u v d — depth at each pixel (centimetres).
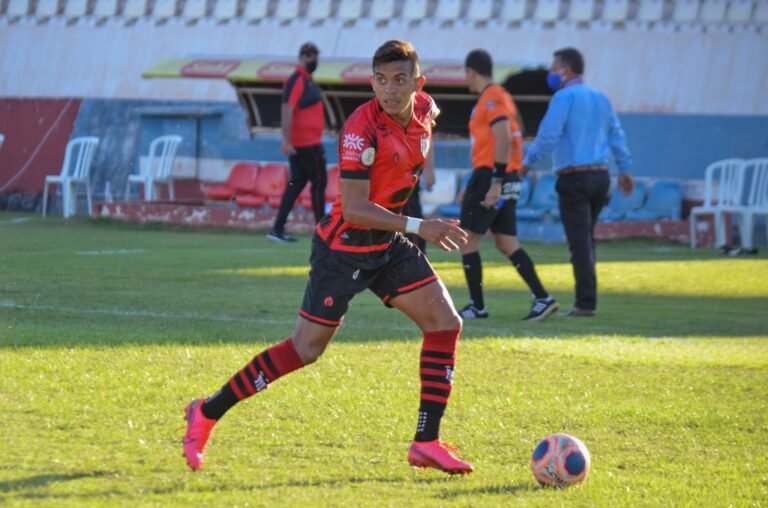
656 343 2970
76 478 1547
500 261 5391
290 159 5781
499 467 1706
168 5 8156
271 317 3203
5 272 4156
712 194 6869
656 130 7031
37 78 8362
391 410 2045
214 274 4325
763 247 6506
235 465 1658
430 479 1623
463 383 2345
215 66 7388
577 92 3444
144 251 5256
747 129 6888
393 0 7731
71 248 5319
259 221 6994
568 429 1975
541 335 3069
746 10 6981
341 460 1709
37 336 2656
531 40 7431
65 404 1991
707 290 4366
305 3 7912
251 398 2111
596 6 7331
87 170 7800
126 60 8169
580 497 1530
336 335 2897
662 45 7144
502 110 3338
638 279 4675
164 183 7844
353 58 7431
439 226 1584
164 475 1584
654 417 2067
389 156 1630
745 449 1867
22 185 8231
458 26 7606
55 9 8400
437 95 7200
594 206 3559
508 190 3406
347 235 1630
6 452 1670
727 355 2781
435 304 1670
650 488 1593
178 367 2355
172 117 7881
